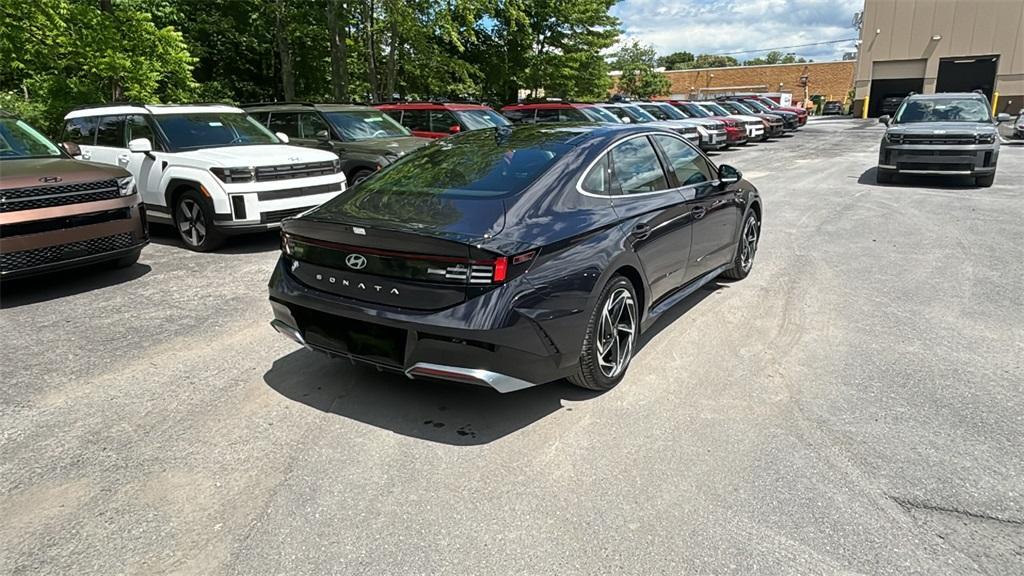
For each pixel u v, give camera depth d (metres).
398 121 13.83
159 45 14.35
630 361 4.20
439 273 3.13
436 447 3.21
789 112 29.69
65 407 3.64
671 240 4.36
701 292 5.74
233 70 28.47
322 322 3.55
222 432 3.37
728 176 5.21
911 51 41.47
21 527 2.62
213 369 4.16
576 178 3.74
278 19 22.91
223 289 5.98
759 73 69.00
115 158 8.33
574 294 3.36
